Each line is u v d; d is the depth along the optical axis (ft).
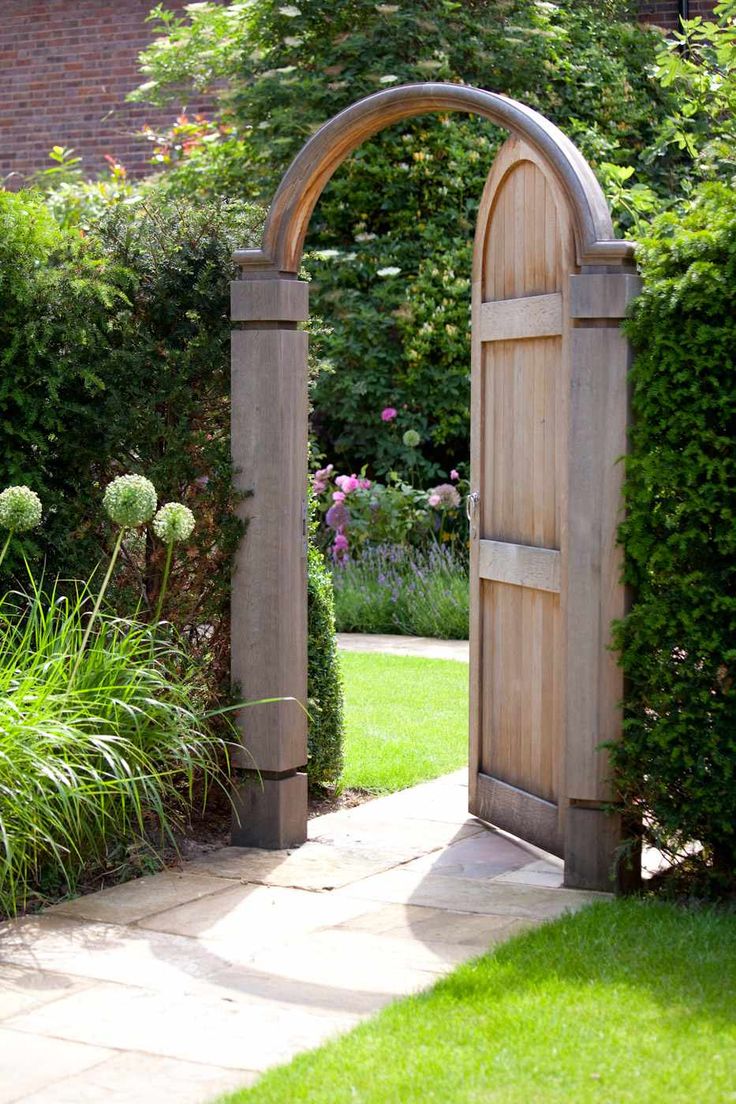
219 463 15.46
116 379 15.97
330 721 17.53
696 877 13.50
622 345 13.62
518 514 15.74
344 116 14.88
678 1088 8.77
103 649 14.60
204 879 14.32
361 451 37.52
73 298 15.70
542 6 37.32
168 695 15.44
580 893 13.84
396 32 36.40
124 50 43.75
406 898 13.65
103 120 44.09
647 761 13.42
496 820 16.21
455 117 37.40
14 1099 9.07
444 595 32.30
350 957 11.85
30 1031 10.25
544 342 15.06
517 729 15.84
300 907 13.35
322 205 37.68
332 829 16.39
